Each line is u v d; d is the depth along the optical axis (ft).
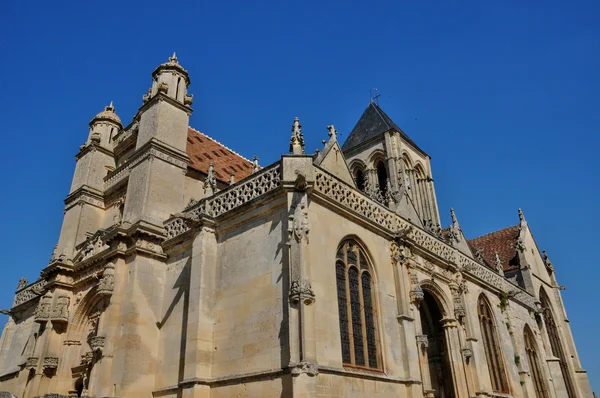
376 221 84.79
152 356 80.38
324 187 74.64
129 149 117.08
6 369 121.70
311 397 56.13
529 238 169.99
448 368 94.94
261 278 69.51
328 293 67.26
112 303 82.28
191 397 66.85
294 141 74.23
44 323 96.07
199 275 75.10
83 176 117.50
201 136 133.39
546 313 161.68
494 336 113.91
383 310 77.25
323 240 70.03
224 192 81.15
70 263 100.63
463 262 109.70
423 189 157.89
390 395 70.85
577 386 156.04
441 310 98.32
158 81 107.86
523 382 116.26
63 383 90.58
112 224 110.32
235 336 69.56
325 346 63.16
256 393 62.64
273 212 72.28
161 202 94.12
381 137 154.20
